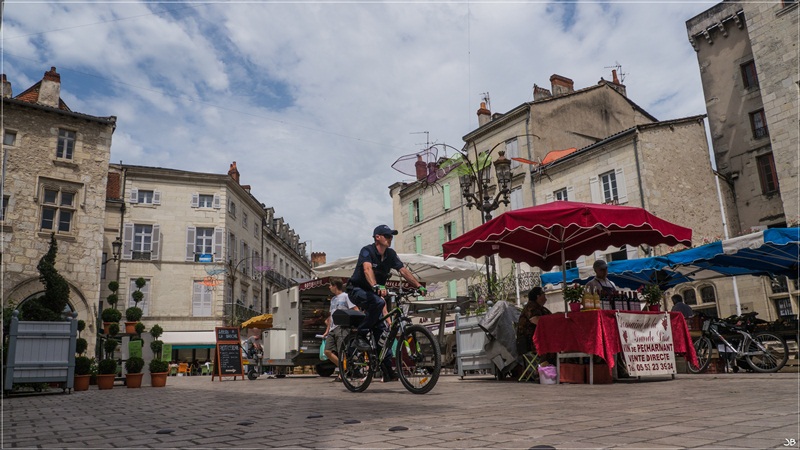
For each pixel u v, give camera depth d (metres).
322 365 11.78
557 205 7.38
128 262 31.92
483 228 7.52
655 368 6.84
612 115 30.31
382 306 5.84
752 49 20.73
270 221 48.03
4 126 21.75
